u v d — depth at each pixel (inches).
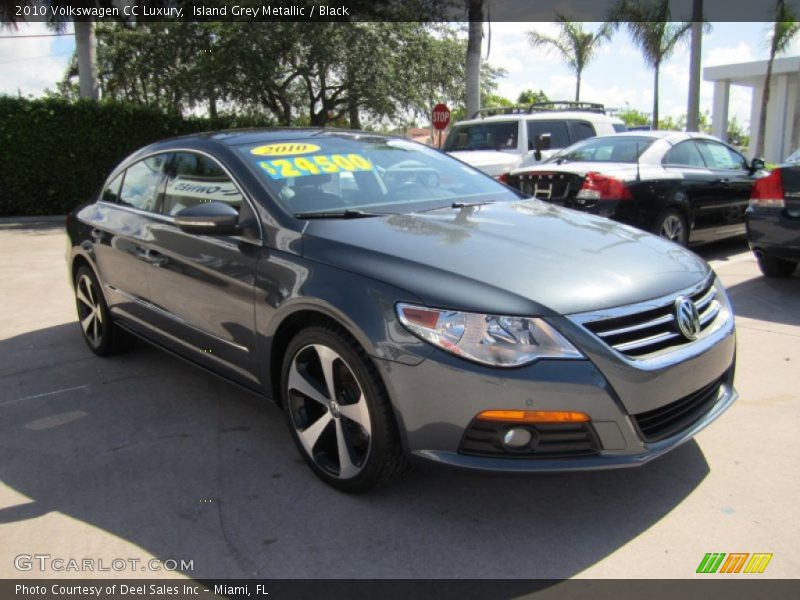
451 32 810.2
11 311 254.1
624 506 116.6
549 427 101.0
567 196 279.7
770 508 114.8
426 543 107.8
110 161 636.1
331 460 125.0
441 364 101.5
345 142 168.4
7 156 593.9
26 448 143.6
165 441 145.4
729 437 139.7
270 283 127.4
